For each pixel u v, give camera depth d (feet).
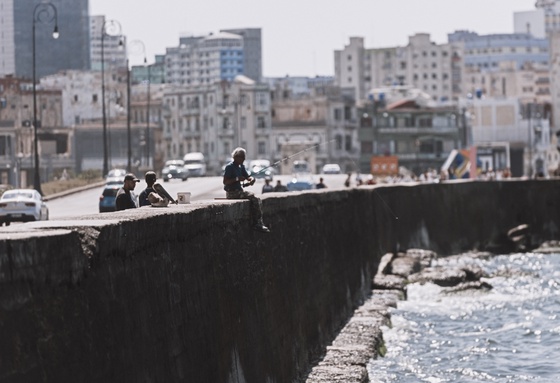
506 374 199.93
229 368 123.34
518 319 266.77
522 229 478.59
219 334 119.75
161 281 99.30
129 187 166.20
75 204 479.41
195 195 423.23
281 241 166.71
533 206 495.82
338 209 244.83
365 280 292.40
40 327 73.31
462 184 459.32
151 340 94.68
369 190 319.47
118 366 85.66
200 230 115.96
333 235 232.32
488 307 287.48
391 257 337.93
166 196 160.35
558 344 231.30
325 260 215.51
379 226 337.11
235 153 144.05
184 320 105.91
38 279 73.92
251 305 139.03
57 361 74.95
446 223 441.68
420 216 410.72
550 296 309.42
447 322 260.83
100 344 82.53
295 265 177.78
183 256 108.06
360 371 176.96
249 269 139.33
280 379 154.40
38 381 72.18
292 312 170.40
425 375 196.13
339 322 228.43
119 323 86.99
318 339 197.06
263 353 143.84
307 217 196.95
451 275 323.37
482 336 240.73
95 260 83.76
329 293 218.38
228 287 126.21
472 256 439.63
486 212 476.54
